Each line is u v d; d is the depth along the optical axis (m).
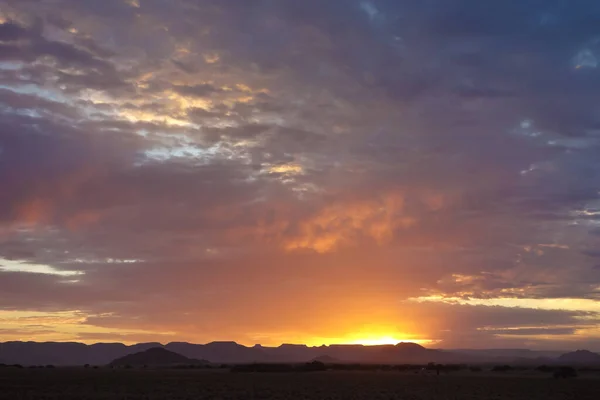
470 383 81.94
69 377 98.81
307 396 55.12
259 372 139.38
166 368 185.50
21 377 97.69
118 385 74.06
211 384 77.12
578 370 137.25
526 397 56.47
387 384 78.25
